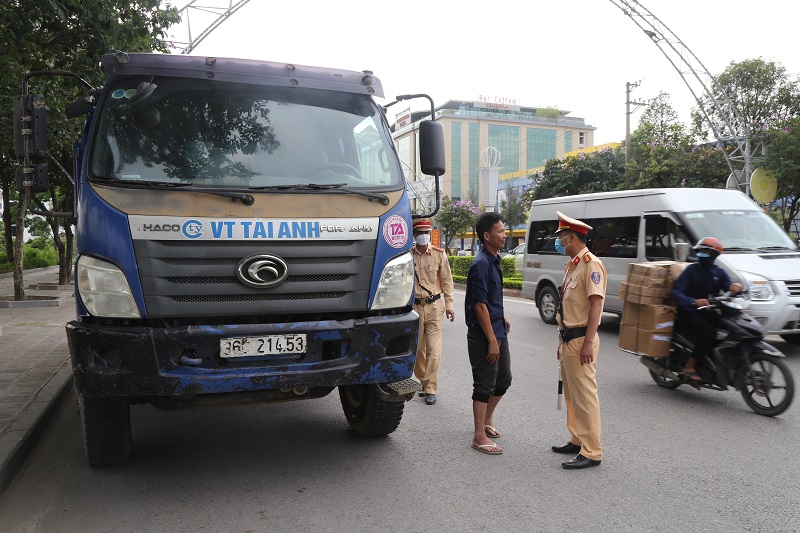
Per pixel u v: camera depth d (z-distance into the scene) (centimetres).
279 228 400
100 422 423
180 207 390
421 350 646
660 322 635
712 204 952
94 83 828
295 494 408
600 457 456
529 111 10519
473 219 4203
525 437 526
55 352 870
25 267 3231
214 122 432
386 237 428
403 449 496
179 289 385
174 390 379
